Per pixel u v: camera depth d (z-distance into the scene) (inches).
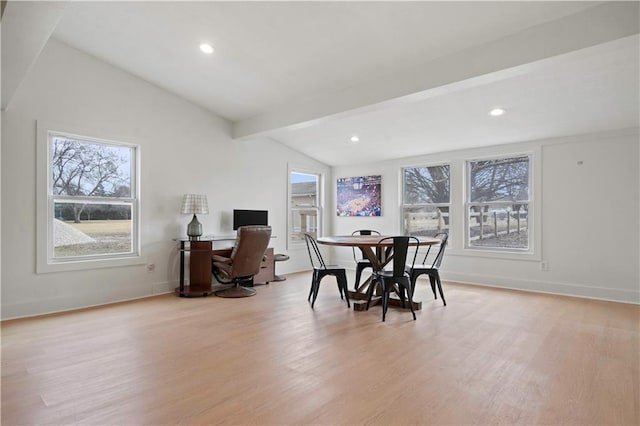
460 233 225.0
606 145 177.8
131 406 79.4
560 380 91.4
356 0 109.5
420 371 96.7
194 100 199.0
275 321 142.1
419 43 126.6
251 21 125.0
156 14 128.1
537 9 105.3
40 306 151.2
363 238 181.0
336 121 202.4
